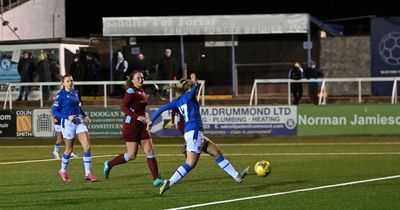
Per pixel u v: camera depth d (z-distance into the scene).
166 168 28.14
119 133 42.53
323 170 26.48
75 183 23.84
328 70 51.12
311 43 48.03
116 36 49.88
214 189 22.00
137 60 47.09
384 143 37.72
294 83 44.19
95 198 20.61
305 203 19.34
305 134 41.22
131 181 24.16
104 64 51.53
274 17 47.44
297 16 47.38
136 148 22.94
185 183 23.41
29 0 57.44
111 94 48.91
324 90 41.84
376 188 21.83
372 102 46.12
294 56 50.84
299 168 27.20
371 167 27.27
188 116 20.83
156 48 51.28
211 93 51.09
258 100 47.41
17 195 21.41
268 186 22.48
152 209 18.73
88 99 47.88
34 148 37.97
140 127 22.58
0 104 47.88
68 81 24.17
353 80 41.09
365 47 50.69
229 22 47.72
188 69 51.12
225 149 35.69
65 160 24.28
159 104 44.72
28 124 43.19
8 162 31.05
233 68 49.72
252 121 41.50
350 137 40.94
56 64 47.53
